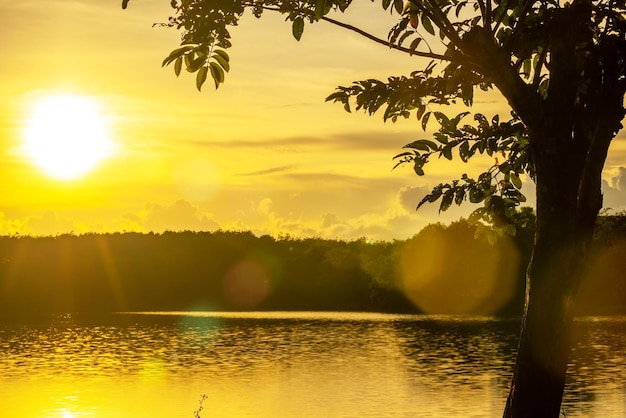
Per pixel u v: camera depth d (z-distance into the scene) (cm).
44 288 19862
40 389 5219
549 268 1054
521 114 1062
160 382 5525
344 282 19762
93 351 8131
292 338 9562
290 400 4603
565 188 1052
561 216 1052
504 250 14175
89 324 12838
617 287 12762
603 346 7375
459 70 1086
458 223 15588
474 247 14962
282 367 6406
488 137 1127
